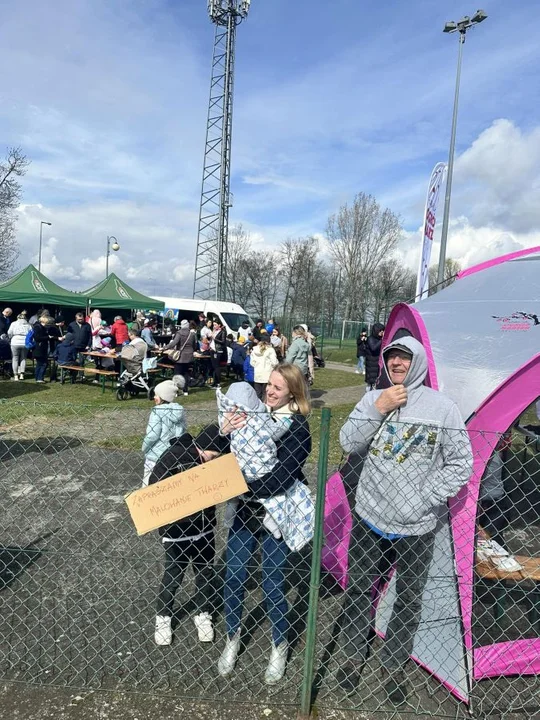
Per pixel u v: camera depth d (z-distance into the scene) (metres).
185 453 2.74
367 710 2.47
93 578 3.48
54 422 7.14
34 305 19.66
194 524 2.79
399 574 2.69
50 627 2.96
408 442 2.51
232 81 27.73
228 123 28.14
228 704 2.45
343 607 3.06
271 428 2.50
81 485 5.03
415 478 2.52
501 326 3.10
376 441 2.60
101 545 3.92
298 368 2.67
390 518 2.59
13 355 11.82
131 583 3.44
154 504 2.40
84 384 11.66
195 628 3.02
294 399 2.66
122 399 9.85
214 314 19.08
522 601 3.41
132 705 2.42
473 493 2.70
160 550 3.87
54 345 12.84
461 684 2.55
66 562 3.67
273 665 2.61
